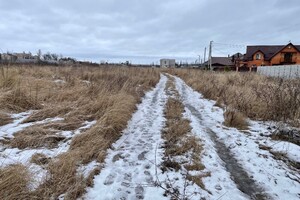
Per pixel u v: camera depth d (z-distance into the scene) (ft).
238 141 15.35
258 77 49.06
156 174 10.80
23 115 17.42
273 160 12.66
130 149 13.76
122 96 22.95
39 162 10.73
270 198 9.41
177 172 11.15
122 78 37.14
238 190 9.85
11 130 14.16
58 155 11.18
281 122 18.17
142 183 10.18
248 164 12.19
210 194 9.50
